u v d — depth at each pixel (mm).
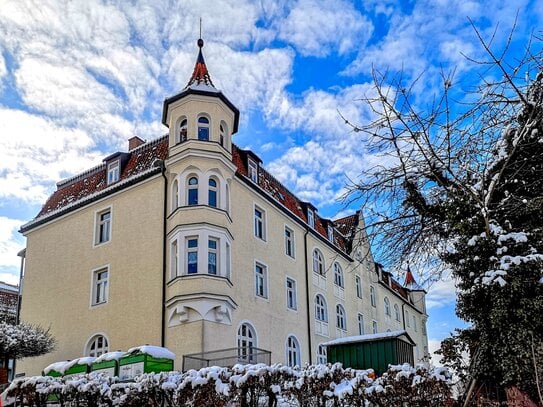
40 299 25062
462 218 9703
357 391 8742
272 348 23906
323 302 30562
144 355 13984
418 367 9445
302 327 27250
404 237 10297
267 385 8633
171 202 21828
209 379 8797
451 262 9914
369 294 38688
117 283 22344
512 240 9094
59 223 25969
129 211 23188
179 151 21797
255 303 23312
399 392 8719
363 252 36062
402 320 46438
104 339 21953
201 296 19562
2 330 19781
